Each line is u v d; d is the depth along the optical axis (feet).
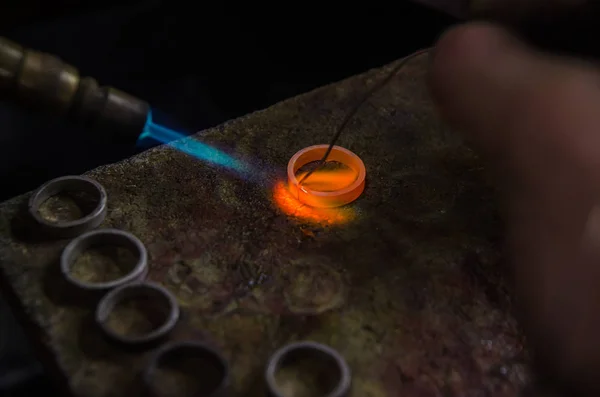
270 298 1.10
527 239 0.98
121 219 1.15
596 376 0.94
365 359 1.06
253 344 1.06
